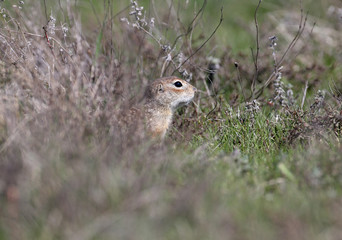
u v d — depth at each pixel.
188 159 9.67
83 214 7.57
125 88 11.61
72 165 8.36
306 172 9.21
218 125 12.48
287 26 18.33
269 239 7.21
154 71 13.77
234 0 22.27
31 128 9.55
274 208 8.02
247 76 14.96
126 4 19.30
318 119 11.70
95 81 12.39
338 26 18.50
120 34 15.88
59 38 14.02
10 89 10.56
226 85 14.81
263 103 13.61
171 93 12.02
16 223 7.54
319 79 15.09
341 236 7.18
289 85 13.76
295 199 8.32
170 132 12.31
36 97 10.22
